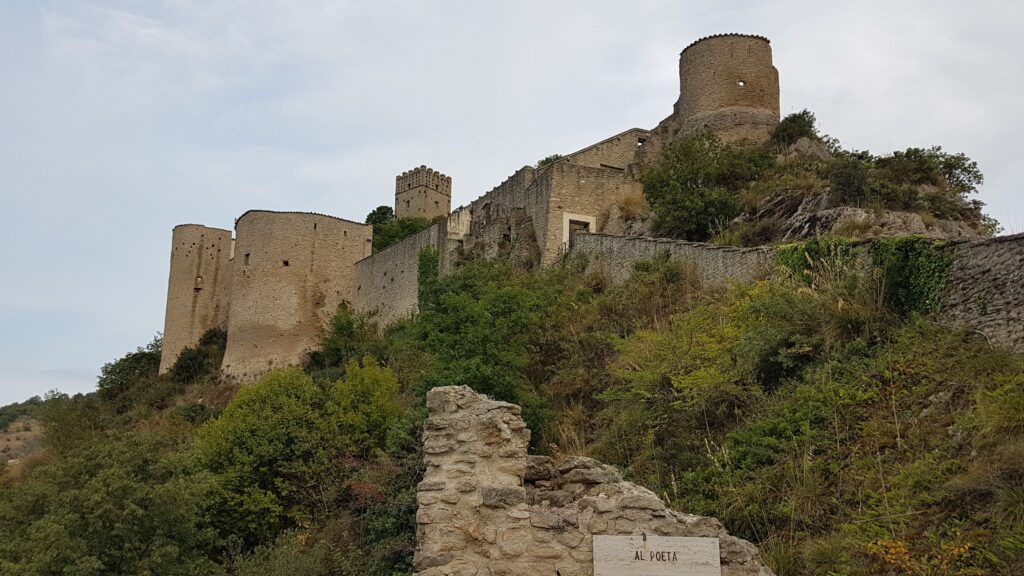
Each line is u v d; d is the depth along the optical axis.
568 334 19.88
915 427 10.14
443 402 8.95
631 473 12.48
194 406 44.72
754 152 30.06
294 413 21.98
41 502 19.67
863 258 14.13
